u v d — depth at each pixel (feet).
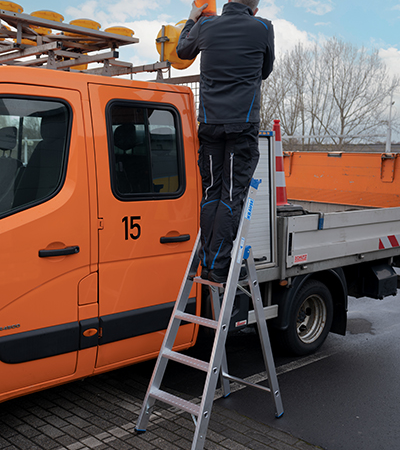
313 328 16.29
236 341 17.47
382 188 21.56
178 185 12.04
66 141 10.16
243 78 10.13
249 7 10.43
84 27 11.40
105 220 10.64
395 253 18.11
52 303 10.07
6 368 9.64
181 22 12.96
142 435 10.98
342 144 112.06
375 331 18.95
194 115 12.35
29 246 9.63
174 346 12.46
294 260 14.17
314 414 12.23
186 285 10.88
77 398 12.81
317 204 23.18
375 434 11.33
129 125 11.09
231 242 10.48
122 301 11.16
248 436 11.05
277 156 15.56
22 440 10.77
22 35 12.11
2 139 9.45
